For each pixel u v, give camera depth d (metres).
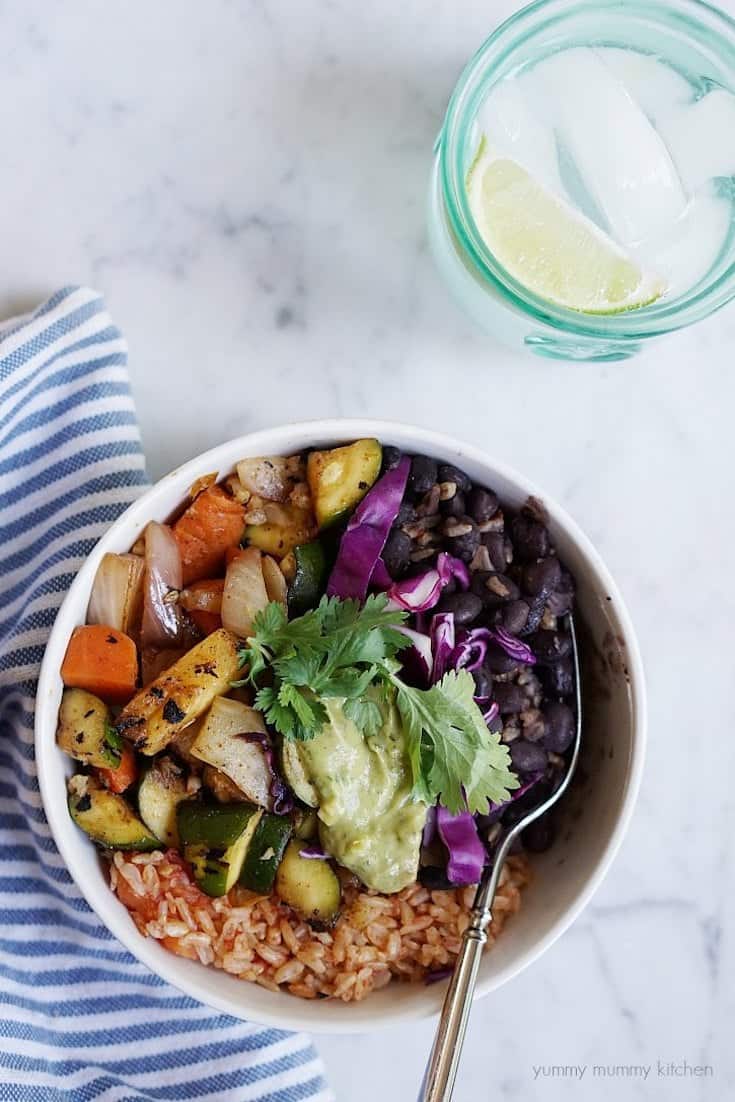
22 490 0.49
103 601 0.44
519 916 0.46
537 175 0.47
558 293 0.47
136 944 0.43
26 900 0.50
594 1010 0.53
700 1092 0.52
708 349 0.53
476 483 0.46
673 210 0.47
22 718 0.49
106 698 0.44
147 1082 0.49
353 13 0.51
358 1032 0.44
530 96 0.47
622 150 0.47
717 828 0.53
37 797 0.49
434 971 0.46
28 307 0.51
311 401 0.52
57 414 0.49
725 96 0.48
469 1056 0.52
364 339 0.52
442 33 0.52
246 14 0.51
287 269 0.52
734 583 0.53
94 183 0.51
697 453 0.53
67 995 0.49
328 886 0.45
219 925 0.45
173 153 0.51
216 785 0.44
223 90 0.51
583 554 0.46
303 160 0.52
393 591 0.45
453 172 0.46
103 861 0.45
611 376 0.52
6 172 0.51
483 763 0.43
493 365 0.52
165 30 0.51
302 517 0.45
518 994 0.52
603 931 0.53
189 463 0.44
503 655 0.45
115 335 0.49
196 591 0.45
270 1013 0.43
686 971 0.53
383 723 0.44
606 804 0.46
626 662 0.45
